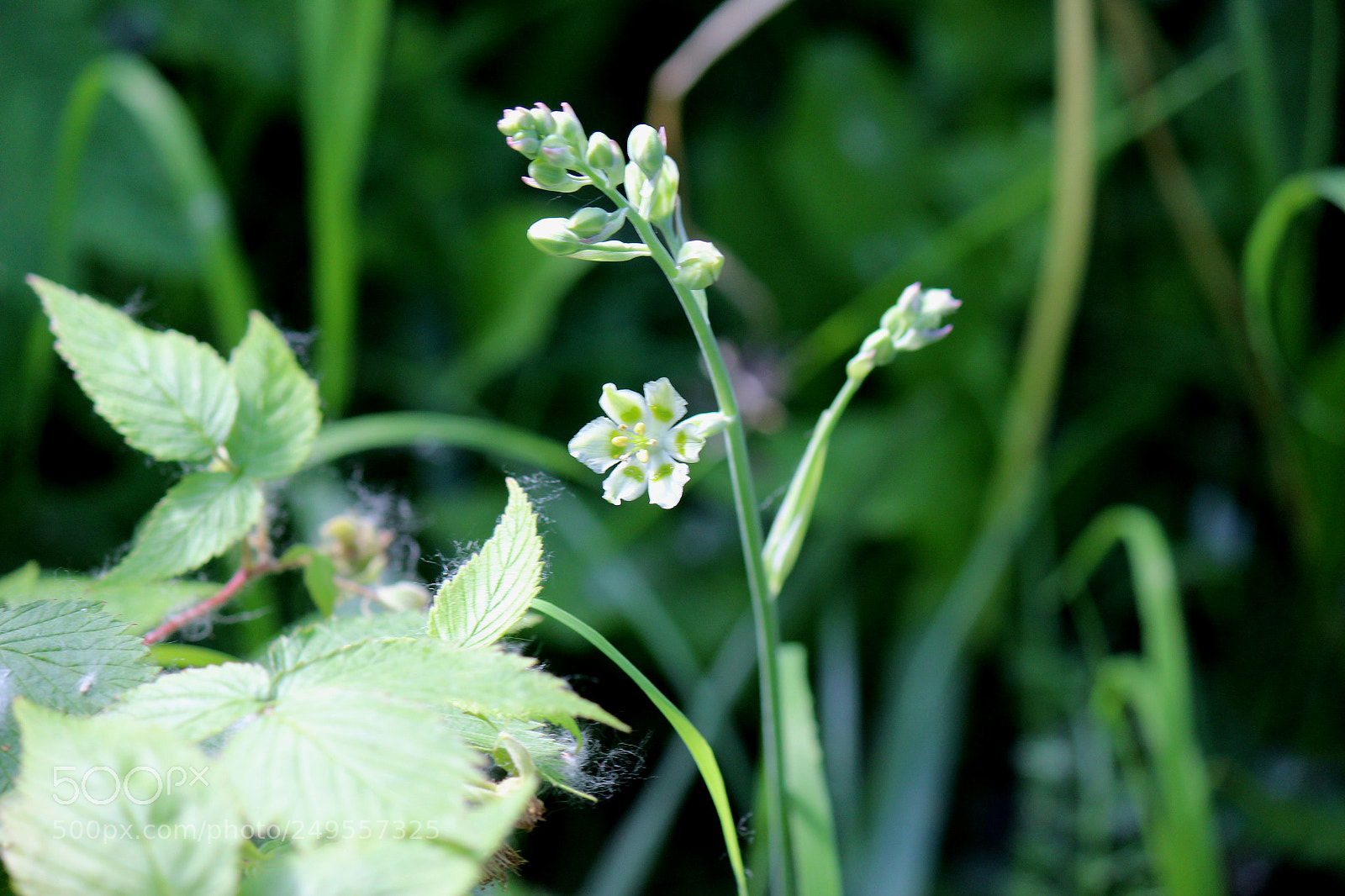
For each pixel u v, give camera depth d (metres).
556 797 0.47
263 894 0.39
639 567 0.93
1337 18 0.96
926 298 0.45
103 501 0.81
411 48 1.03
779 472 0.98
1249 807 0.84
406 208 1.01
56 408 0.83
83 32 0.85
